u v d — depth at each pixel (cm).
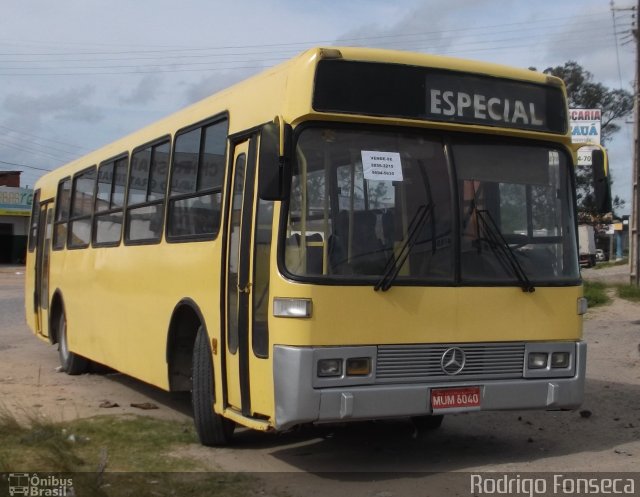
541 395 668
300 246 612
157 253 858
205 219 759
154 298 859
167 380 813
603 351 1358
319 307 602
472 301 648
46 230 1370
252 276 651
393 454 733
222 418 738
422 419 821
